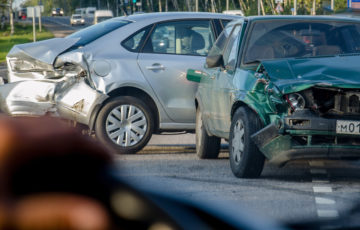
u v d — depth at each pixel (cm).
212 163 1200
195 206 126
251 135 957
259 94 986
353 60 1044
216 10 17038
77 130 114
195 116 1359
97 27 1409
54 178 107
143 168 1131
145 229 112
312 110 934
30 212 105
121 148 1312
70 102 1314
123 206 111
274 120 942
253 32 1137
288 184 955
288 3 10506
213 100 1181
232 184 955
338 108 940
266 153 943
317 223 247
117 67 1325
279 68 998
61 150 108
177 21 1384
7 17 16025
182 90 1353
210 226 121
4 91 1344
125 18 1414
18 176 105
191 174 1060
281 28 1145
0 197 104
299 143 932
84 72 1318
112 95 1341
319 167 1106
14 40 9306
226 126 1109
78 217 107
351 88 932
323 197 859
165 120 1353
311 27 1152
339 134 922
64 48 1330
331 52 1119
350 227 254
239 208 142
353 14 1316
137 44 1355
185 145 1516
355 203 283
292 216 739
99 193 110
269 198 851
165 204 120
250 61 1098
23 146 106
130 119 1316
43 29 12912
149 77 1337
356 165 1101
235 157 1023
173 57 1357
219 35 1302
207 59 1171
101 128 1302
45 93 1332
